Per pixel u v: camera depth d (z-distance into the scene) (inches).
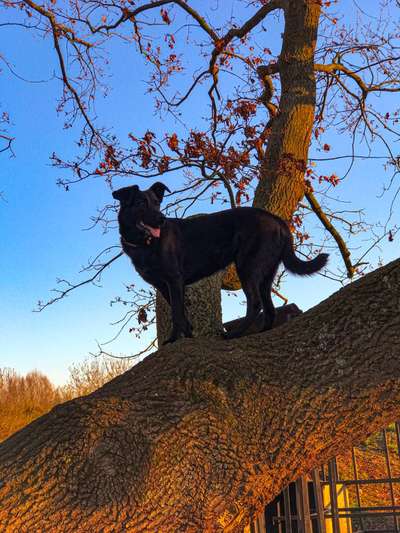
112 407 115.4
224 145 242.4
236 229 209.3
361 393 116.4
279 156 253.6
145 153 239.6
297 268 206.1
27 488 104.9
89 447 109.3
